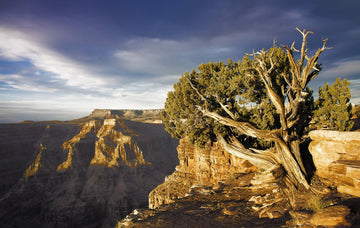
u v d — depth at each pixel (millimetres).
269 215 11266
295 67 16016
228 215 12781
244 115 23781
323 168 13195
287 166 15555
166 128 31609
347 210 7852
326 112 16406
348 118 15047
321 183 12562
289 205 12000
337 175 11227
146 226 12664
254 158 21547
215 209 14570
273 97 16000
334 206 8570
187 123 26641
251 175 24375
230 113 21391
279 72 20469
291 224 9031
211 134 27891
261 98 23359
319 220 7871
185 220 12930
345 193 10266
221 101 23516
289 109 18891
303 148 17438
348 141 11828
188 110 26266
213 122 25547
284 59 20438
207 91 24469
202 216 13234
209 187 24203
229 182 24094
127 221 14391
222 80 24531
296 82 16266
